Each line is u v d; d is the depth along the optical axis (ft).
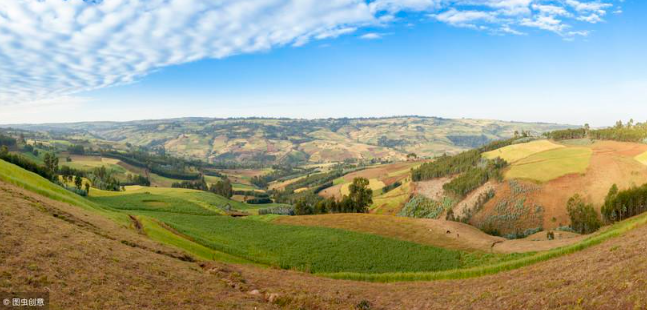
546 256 148.87
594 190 540.52
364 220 329.72
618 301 59.57
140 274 86.74
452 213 628.28
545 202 561.84
